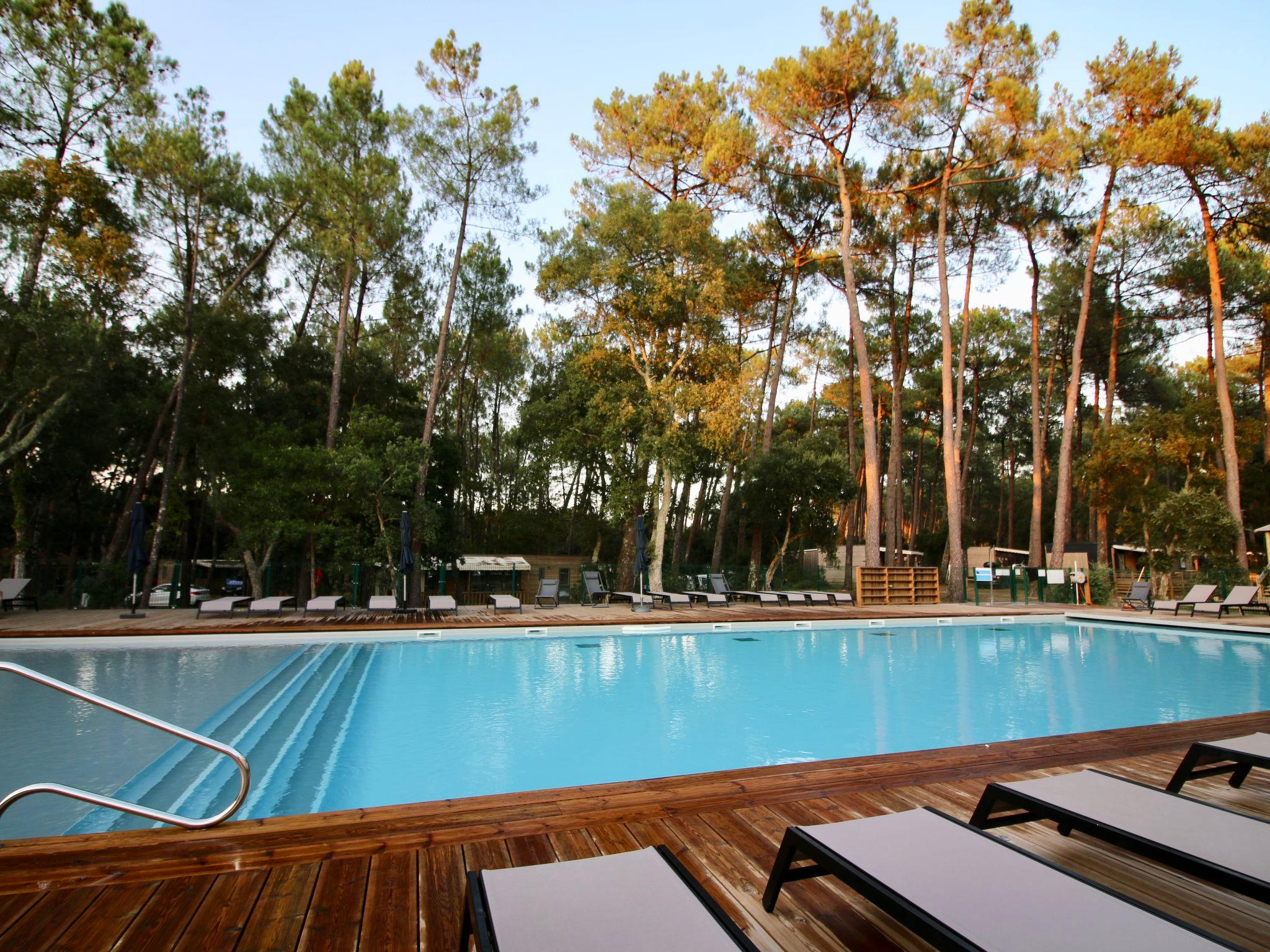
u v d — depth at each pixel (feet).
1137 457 75.92
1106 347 96.17
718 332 68.54
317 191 57.88
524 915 5.64
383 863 9.12
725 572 77.05
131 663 30.94
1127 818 8.29
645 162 72.33
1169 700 25.32
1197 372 111.14
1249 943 7.38
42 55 53.31
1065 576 68.39
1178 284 81.92
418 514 56.80
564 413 72.33
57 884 8.46
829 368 116.47
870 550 65.26
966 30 63.00
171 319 57.93
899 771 13.42
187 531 73.41
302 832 10.03
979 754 14.73
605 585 66.13
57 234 53.62
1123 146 62.08
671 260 67.87
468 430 103.14
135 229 57.16
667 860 6.70
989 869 6.64
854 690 26.63
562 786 15.75
